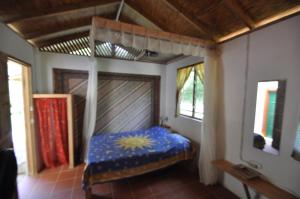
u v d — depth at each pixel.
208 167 2.57
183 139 3.11
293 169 1.68
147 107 4.21
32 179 2.66
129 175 2.38
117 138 3.24
